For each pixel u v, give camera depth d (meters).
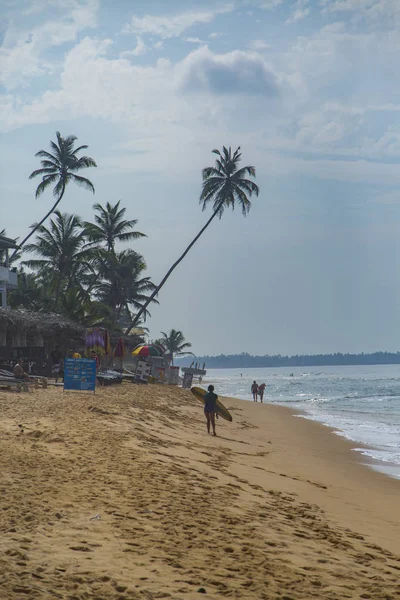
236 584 5.48
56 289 64.81
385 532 9.45
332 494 12.84
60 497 8.05
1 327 40.84
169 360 70.56
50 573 5.11
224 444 20.02
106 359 57.28
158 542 6.52
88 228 70.00
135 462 11.72
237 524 7.87
